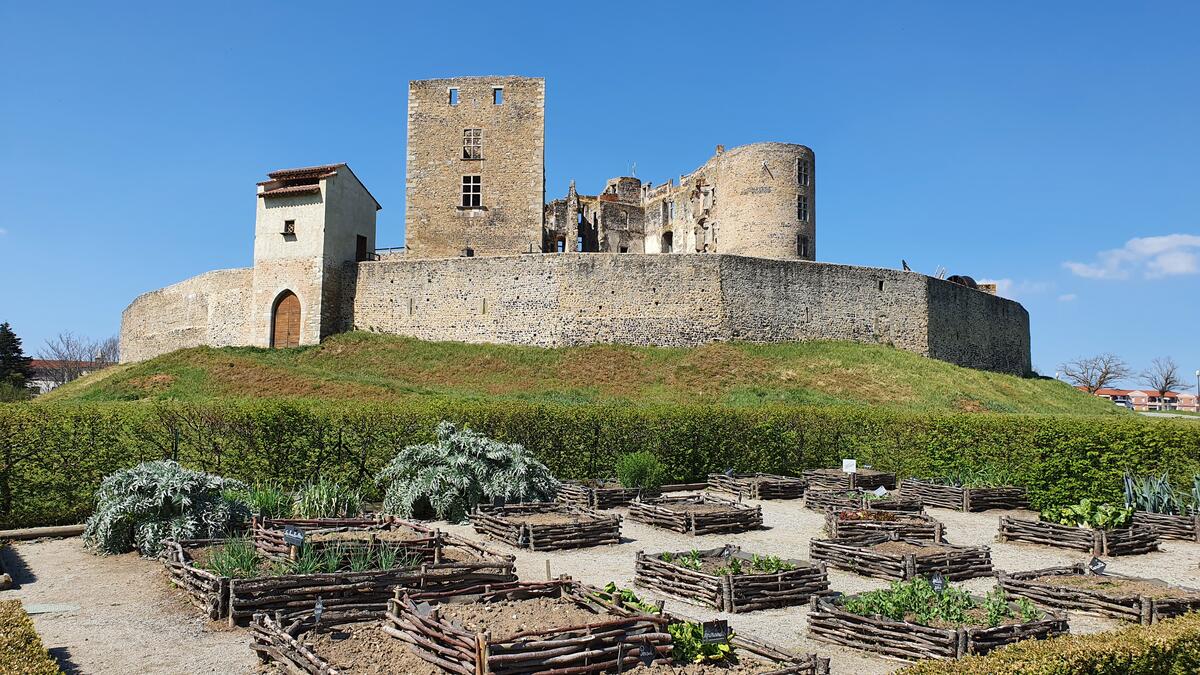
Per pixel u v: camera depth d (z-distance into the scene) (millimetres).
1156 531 15102
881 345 43531
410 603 7715
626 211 65062
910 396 36844
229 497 12609
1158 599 9305
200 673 7254
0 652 5969
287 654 7094
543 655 6703
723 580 9820
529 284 40688
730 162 53188
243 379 34312
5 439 13867
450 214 48281
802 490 20250
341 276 43031
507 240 48031
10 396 42656
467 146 48438
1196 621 7234
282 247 42250
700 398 34781
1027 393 43281
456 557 11039
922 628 7996
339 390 32406
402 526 11992
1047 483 18672
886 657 8180
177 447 15820
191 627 8602
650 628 7355
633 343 40094
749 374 37156
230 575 9070
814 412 23672
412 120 48719
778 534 15008
